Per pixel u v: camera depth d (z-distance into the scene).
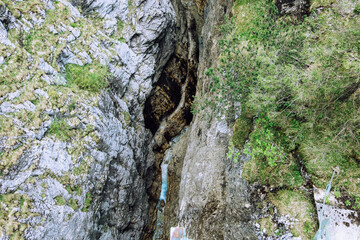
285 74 6.12
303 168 6.36
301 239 5.90
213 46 13.54
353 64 4.74
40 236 7.66
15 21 9.76
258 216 6.92
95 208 10.18
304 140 6.46
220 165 9.58
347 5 6.36
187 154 13.66
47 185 8.32
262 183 7.18
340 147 5.83
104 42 13.31
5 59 8.75
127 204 12.59
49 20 10.89
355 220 5.23
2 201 7.23
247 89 7.75
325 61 5.54
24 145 8.06
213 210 8.98
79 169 9.52
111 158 11.33
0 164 7.45
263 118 7.27
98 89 11.46
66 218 8.58
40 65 9.62
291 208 6.33
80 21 12.41
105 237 11.02
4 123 7.87
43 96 9.15
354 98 5.53
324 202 5.61
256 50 7.64
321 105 6.09
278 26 7.63
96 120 10.46
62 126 9.41
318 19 6.83
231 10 12.01
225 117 10.12
